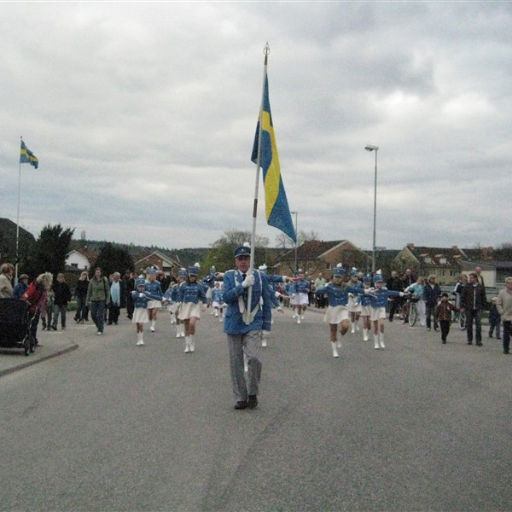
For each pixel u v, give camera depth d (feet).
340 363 45.34
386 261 254.47
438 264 312.29
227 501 16.96
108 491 17.70
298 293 88.22
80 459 20.66
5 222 220.64
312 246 326.65
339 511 16.35
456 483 18.60
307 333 71.41
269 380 37.06
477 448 22.44
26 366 42.70
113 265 206.39
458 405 30.22
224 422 25.91
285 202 34.53
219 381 36.40
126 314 106.93
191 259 521.65
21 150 132.67
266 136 34.35
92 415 27.17
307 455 21.22
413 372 41.29
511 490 18.07
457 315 92.58
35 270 164.25
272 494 17.49
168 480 18.61
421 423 26.16
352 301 72.95
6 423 25.72
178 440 23.06
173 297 65.46
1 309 45.68
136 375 38.83
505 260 281.13
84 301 86.63
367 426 25.44
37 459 20.67
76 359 47.09
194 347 56.13
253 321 28.71
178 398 31.07
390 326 83.76
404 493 17.70
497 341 65.72
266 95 34.58
